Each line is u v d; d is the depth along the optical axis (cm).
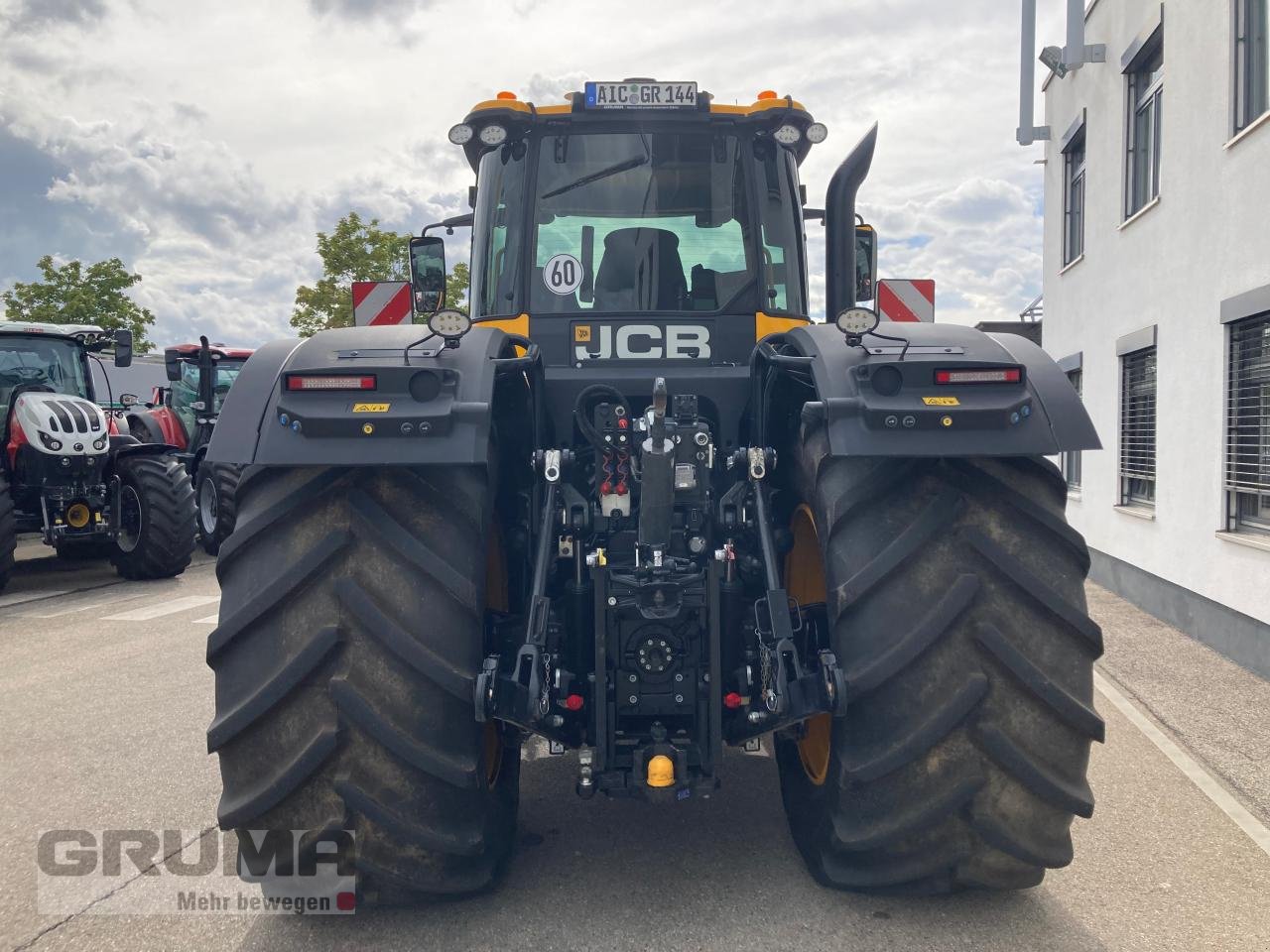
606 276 350
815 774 293
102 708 517
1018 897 292
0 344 1028
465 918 275
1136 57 862
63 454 933
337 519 246
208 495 1153
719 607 280
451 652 243
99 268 3397
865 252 396
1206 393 695
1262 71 636
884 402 246
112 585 964
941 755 244
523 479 326
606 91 345
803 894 288
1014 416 244
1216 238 680
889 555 246
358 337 274
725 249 353
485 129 348
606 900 285
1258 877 312
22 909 290
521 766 405
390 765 240
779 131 349
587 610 284
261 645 243
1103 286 961
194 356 1323
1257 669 599
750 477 296
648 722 278
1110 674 593
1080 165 1134
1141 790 394
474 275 367
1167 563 763
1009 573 244
